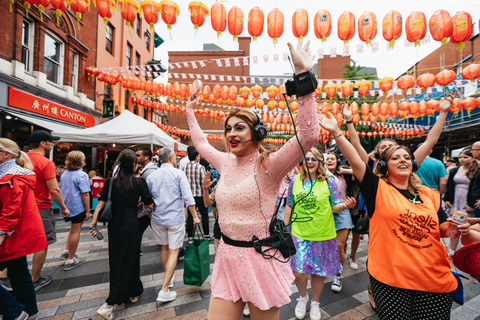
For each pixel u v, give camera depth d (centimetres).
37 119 693
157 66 654
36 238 206
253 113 134
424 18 306
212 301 130
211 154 160
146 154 372
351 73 1633
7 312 183
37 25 721
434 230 139
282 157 116
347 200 218
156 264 345
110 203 226
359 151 209
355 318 222
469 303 245
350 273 320
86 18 937
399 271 139
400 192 154
